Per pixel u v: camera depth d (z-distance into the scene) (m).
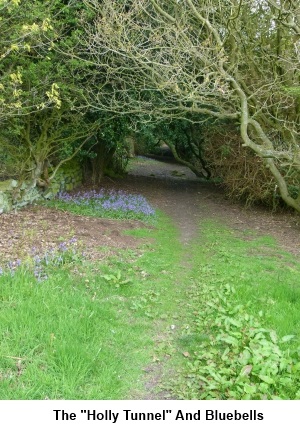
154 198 11.88
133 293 4.86
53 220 7.51
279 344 3.76
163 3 9.16
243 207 11.44
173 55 7.87
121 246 6.58
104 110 9.09
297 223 9.83
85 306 4.10
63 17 8.31
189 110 9.05
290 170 9.26
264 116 9.27
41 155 8.52
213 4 8.51
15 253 5.28
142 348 3.76
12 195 7.94
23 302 3.82
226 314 4.42
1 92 6.27
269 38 9.39
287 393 3.05
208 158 13.38
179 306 4.75
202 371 3.33
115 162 14.55
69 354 3.25
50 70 7.81
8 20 5.75
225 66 9.00
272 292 5.08
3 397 2.81
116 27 8.51
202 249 7.14
